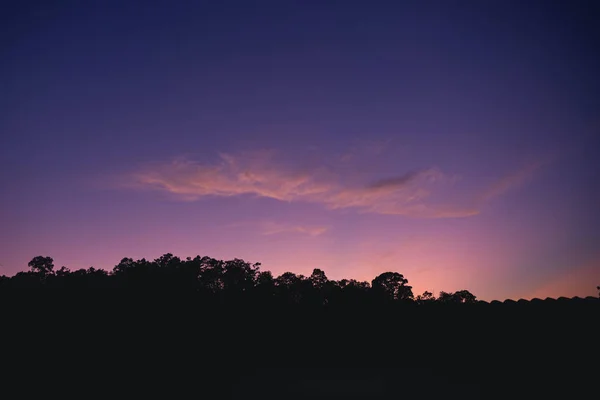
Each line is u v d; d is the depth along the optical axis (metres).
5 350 11.59
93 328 12.78
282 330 13.59
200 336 13.24
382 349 11.93
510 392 9.26
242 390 11.17
